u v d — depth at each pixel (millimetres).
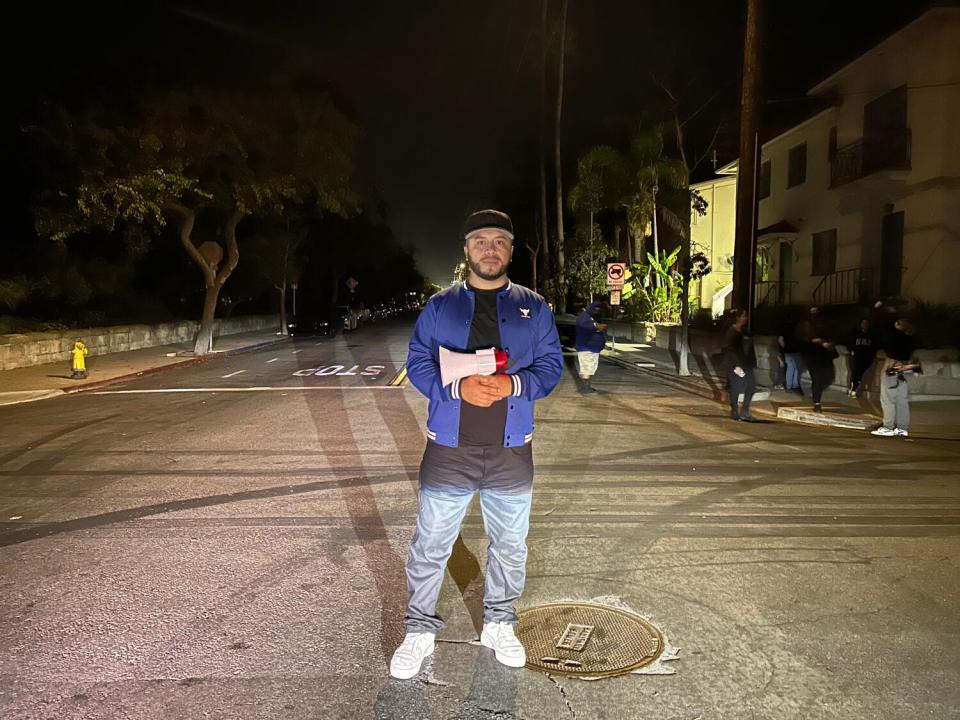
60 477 8023
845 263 23172
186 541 5820
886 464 8961
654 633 4227
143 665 3848
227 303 43000
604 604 4625
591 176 36031
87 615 4453
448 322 3678
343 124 25609
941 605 4672
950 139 18578
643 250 42375
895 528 6289
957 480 8125
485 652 3980
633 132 34781
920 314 16312
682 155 33875
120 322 29625
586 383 15734
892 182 20328
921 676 3781
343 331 43219
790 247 27609
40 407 14000
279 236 37844
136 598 4703
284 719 3361
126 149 21844
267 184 24375
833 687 3666
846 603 4684
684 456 9258
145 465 8602
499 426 3648
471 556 5461
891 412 11164
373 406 13469
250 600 4672
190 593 4781
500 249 3621
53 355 22453
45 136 21328
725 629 4289
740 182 17516
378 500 7031
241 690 3607
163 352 26438
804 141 26000
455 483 3674
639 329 31438
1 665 3850
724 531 6156
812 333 15969
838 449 9953
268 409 13133
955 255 18734
